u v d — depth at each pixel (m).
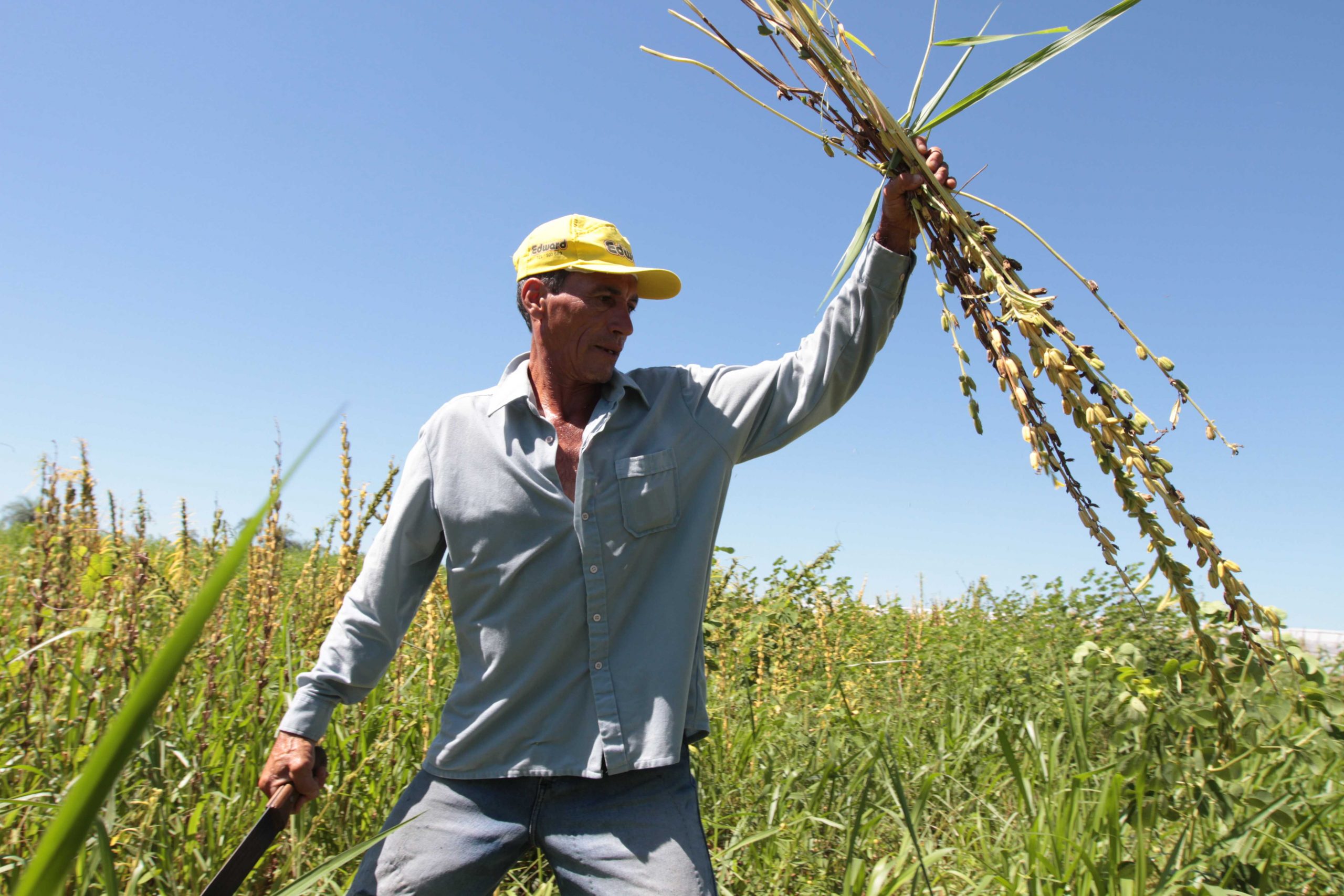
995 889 3.12
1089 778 3.40
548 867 3.30
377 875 2.44
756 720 4.46
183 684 3.47
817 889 3.22
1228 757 3.16
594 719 2.32
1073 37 2.21
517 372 2.53
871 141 2.35
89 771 0.54
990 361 2.18
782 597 5.97
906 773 4.01
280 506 3.82
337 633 2.49
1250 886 2.93
